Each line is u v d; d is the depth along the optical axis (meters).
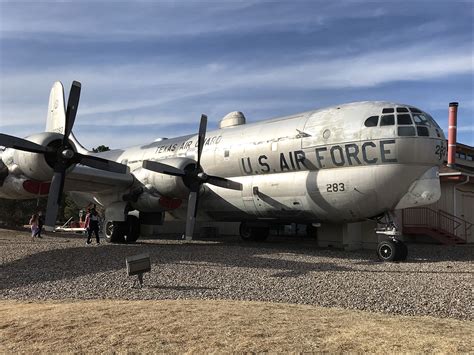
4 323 5.85
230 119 18.94
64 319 5.98
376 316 6.33
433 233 19.73
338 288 8.78
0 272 10.66
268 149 15.62
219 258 12.76
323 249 16.44
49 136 12.56
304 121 15.07
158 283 9.29
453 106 26.67
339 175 13.81
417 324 5.80
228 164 16.97
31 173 12.58
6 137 11.71
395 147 12.78
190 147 18.75
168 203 16.28
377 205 13.41
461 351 4.68
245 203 16.67
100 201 18.22
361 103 14.20
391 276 10.17
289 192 15.13
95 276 10.06
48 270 10.87
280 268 11.20
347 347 4.84
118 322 5.81
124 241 18.20
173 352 4.78
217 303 7.13
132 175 16.95
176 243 18.31
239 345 4.93
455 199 20.89
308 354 4.68
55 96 24.23
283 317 6.09
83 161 12.84
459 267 11.74
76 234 27.27
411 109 13.30
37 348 4.93
